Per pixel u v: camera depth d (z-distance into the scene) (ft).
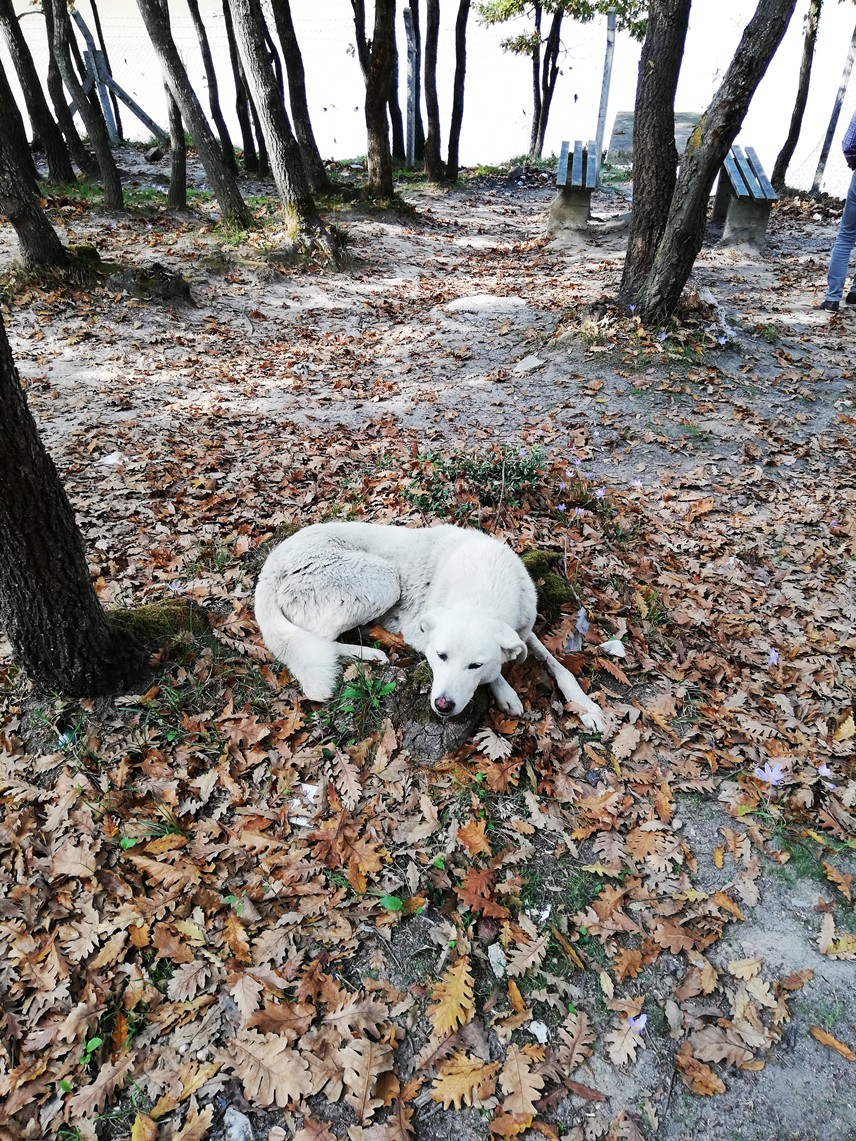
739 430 22.30
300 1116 7.22
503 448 19.80
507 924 8.89
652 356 26.00
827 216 51.24
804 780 11.00
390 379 27.17
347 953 8.54
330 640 12.17
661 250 26.53
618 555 16.35
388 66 49.47
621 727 11.73
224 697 11.78
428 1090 7.50
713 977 8.50
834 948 8.88
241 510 17.70
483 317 33.30
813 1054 7.95
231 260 37.81
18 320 28.78
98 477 18.85
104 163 44.27
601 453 21.31
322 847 9.53
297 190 39.75
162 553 15.55
